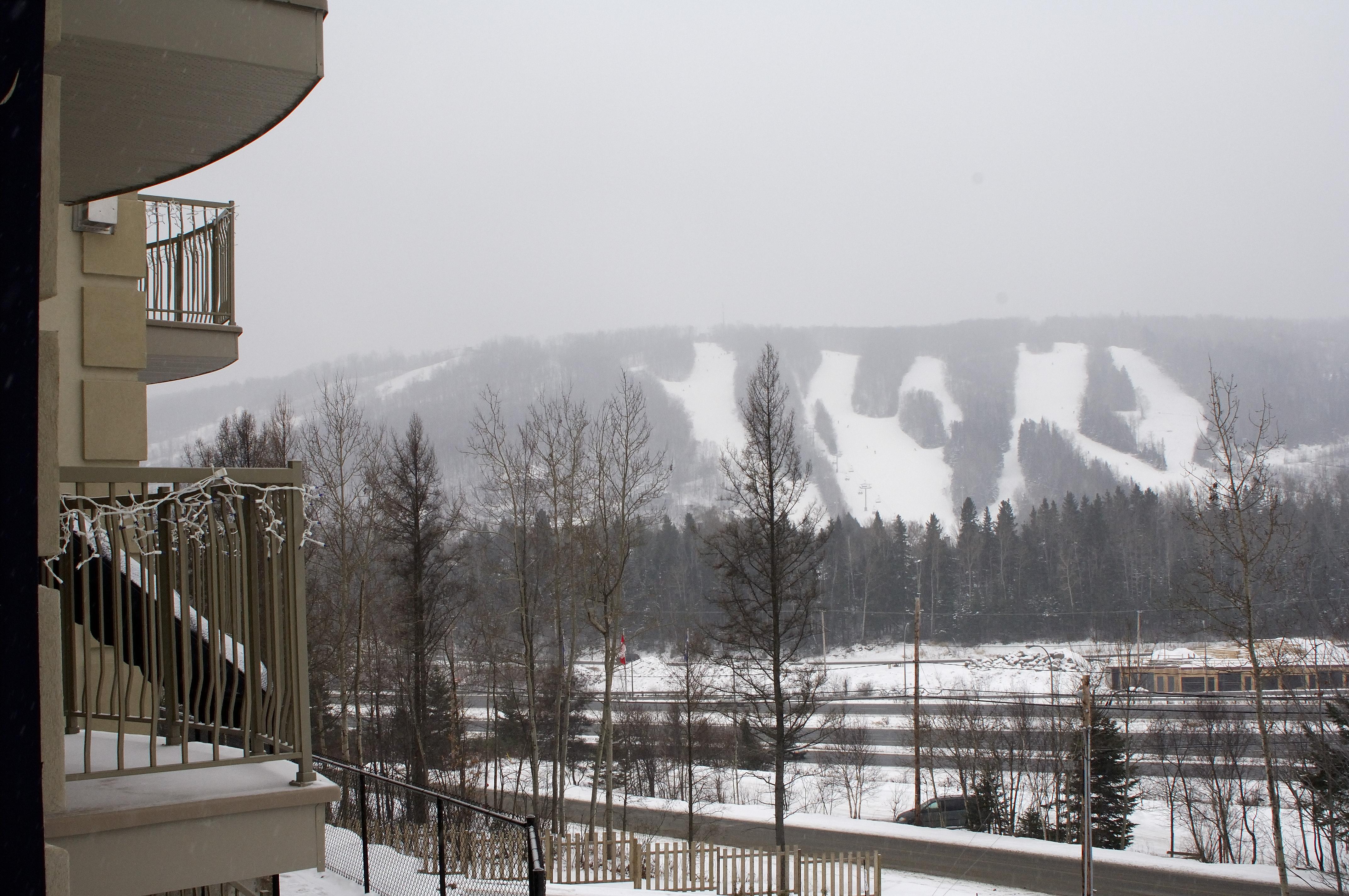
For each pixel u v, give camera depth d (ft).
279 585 15.49
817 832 103.71
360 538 109.19
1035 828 113.91
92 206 24.81
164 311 33.12
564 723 100.73
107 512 14.14
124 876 13.57
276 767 16.21
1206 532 73.36
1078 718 126.82
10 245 7.51
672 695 142.20
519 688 134.41
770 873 69.92
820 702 111.75
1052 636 273.33
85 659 13.82
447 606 104.99
